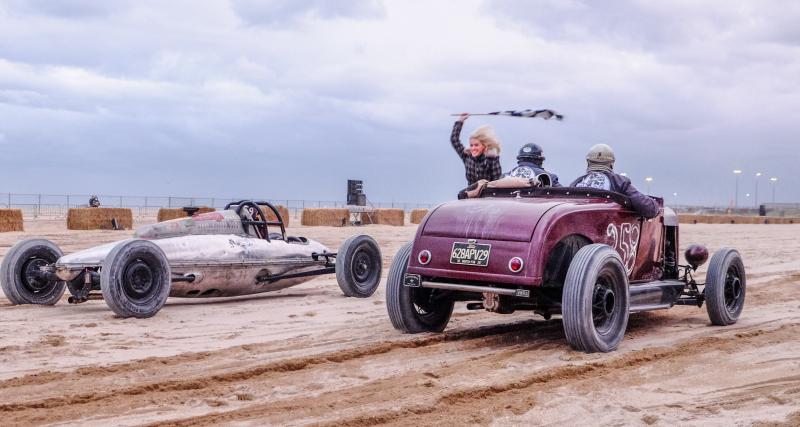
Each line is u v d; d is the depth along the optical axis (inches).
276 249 444.1
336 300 447.2
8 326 340.5
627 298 296.7
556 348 295.6
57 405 214.2
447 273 291.0
